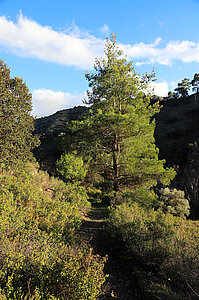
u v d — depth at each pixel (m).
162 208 12.32
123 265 5.21
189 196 14.60
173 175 11.34
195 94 52.47
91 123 11.42
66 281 2.94
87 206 11.39
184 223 9.20
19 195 6.41
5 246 3.24
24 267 2.96
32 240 4.01
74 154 12.81
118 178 12.81
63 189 11.30
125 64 12.64
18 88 9.09
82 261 3.37
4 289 2.52
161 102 55.59
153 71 12.49
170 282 4.37
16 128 8.97
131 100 12.52
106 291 4.05
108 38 12.94
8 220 4.35
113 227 6.20
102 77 12.59
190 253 4.70
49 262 3.22
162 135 37.62
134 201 10.09
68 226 6.00
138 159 12.01
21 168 9.79
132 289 4.25
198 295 3.48
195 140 31.22
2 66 9.12
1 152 8.63
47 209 6.61
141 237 5.22
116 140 12.65
